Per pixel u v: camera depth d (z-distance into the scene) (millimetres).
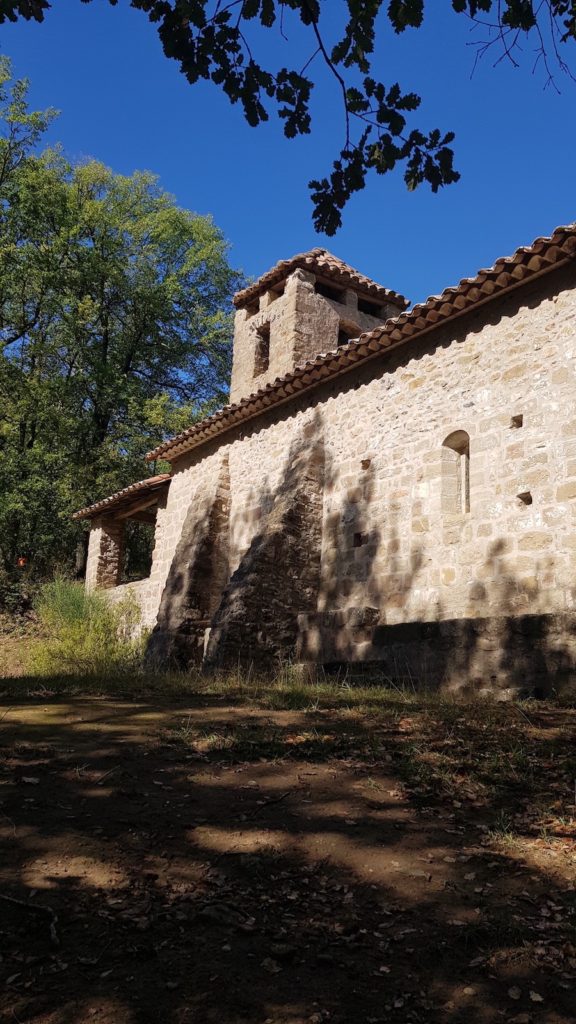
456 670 8891
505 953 2953
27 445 28328
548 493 9031
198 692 8133
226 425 15938
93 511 22266
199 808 4293
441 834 4020
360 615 10758
